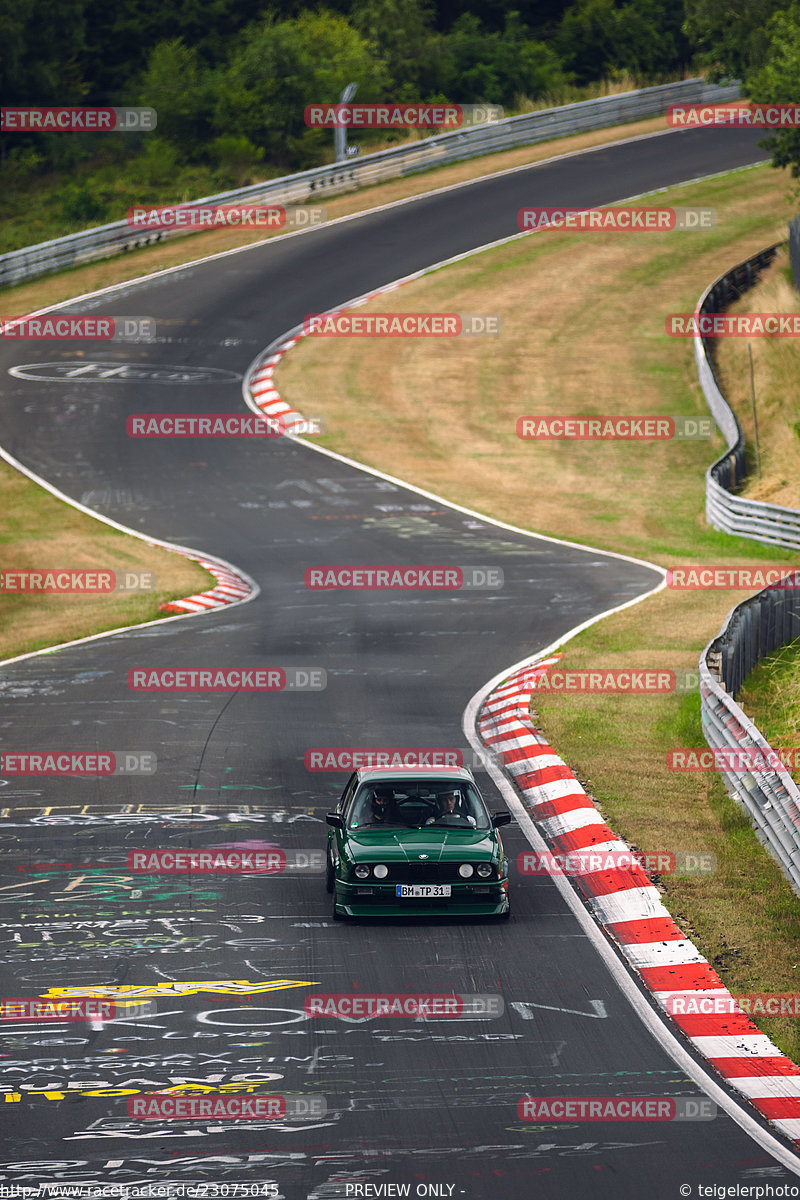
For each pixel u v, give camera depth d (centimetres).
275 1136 1059
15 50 9412
